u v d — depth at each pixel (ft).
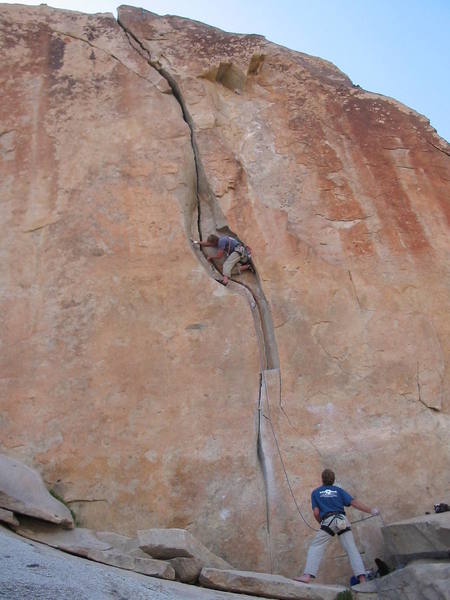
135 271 27.07
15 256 26.71
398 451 24.72
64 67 33.09
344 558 22.09
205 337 26.02
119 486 22.47
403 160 34.24
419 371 26.94
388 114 36.50
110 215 28.35
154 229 28.37
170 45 35.88
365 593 19.07
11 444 22.63
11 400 23.47
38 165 29.37
